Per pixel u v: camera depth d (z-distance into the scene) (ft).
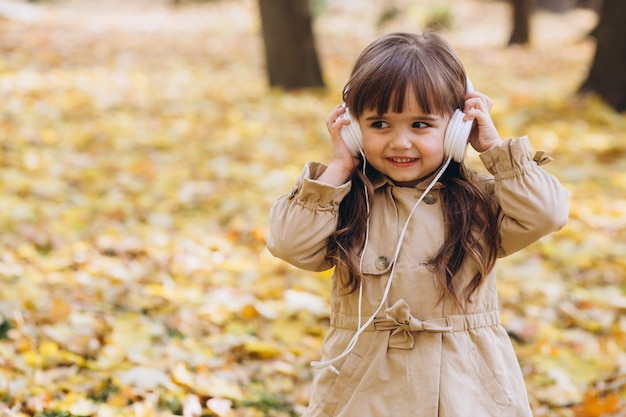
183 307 13.55
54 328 12.12
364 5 78.59
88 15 63.46
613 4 30.40
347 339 7.39
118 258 15.61
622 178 21.50
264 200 19.65
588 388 11.42
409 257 7.25
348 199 7.55
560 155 24.02
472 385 7.09
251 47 49.83
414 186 7.53
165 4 76.89
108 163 21.88
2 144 22.38
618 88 30.48
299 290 14.69
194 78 36.32
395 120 7.08
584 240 17.20
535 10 81.56
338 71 41.50
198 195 19.85
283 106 30.76
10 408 10.03
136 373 10.91
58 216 17.43
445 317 7.20
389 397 7.11
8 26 47.11
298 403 10.98
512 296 14.62
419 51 7.06
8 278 13.73
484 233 7.32
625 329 13.28
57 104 28.14
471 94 7.28
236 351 12.23
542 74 43.01
